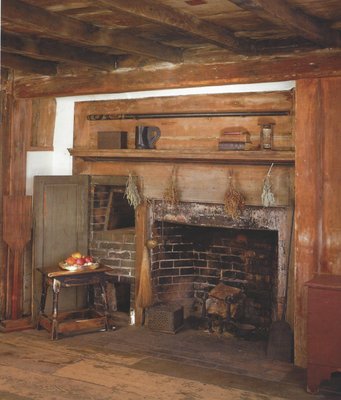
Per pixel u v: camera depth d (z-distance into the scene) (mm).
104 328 5074
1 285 5289
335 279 3859
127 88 4973
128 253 5324
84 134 5438
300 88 4184
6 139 5301
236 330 5039
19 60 4875
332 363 3629
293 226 4496
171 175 5035
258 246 5148
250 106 4617
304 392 3709
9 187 5305
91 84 5137
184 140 4934
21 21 3244
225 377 3961
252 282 5219
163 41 4367
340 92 4039
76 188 5395
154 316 5066
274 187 4555
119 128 5281
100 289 5492
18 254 5172
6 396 3561
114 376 3947
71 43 4422
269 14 2957
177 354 4461
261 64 4348
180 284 5465
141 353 4477
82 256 5082
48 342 4742
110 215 5664
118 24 3756
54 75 5262
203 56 4602
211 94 4773
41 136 5605
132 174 5238
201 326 5199
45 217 5223
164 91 4996
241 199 4684
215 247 5410
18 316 5254
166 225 5336
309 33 3443
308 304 3699
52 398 3541
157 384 3807
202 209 4961
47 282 4988
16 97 5414
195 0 3125
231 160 4691
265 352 4535
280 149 4523
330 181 4094
